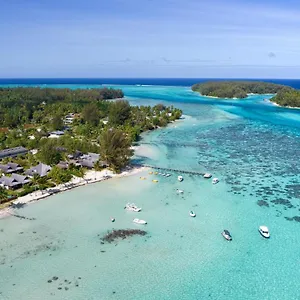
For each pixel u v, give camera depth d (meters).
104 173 99.00
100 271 53.50
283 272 53.72
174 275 52.75
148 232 65.50
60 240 62.25
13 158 111.25
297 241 62.75
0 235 63.62
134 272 53.38
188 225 68.38
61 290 49.09
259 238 63.69
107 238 63.09
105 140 100.56
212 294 48.72
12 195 80.06
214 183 91.62
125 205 77.31
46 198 80.75
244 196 83.19
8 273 52.72
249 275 52.97
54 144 113.69
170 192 85.38
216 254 58.47
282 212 74.56
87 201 79.38
